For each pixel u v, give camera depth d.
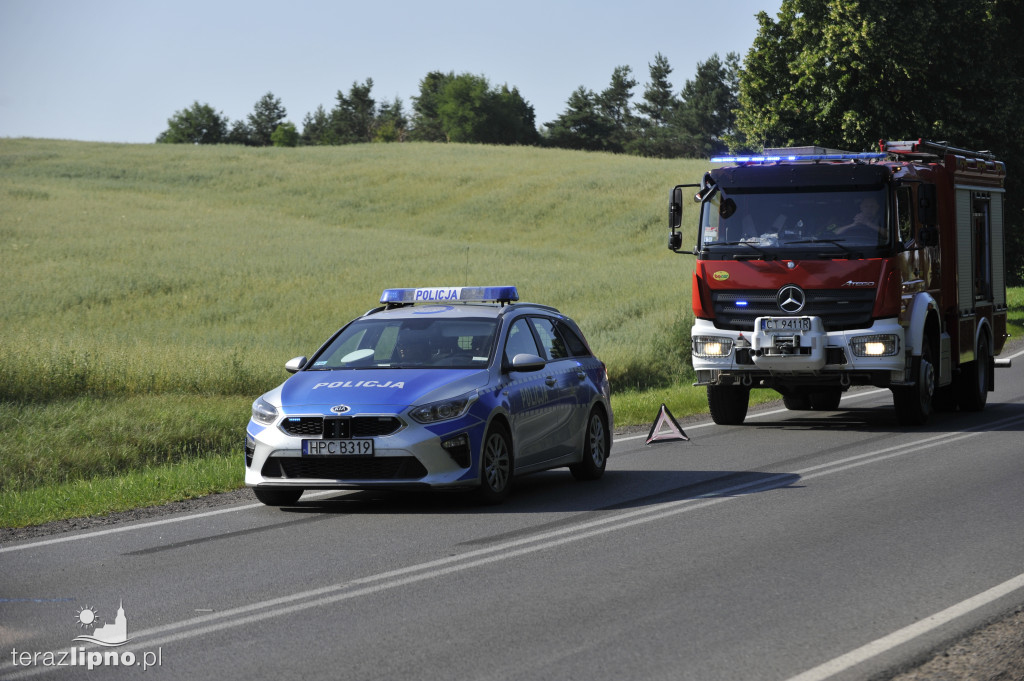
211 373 49.28
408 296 28.09
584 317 77.06
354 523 21.98
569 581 16.52
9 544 20.98
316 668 12.51
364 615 14.86
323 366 25.44
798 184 36.12
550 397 25.72
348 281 108.44
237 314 89.69
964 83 97.81
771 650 12.81
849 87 100.56
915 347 36.16
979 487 24.36
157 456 37.56
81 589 16.88
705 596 15.43
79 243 127.69
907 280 35.91
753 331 36.28
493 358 24.55
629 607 14.91
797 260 35.75
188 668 12.66
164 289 102.38
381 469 22.42
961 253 40.34
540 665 12.41
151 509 24.91
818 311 35.66
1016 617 14.00
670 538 19.59
